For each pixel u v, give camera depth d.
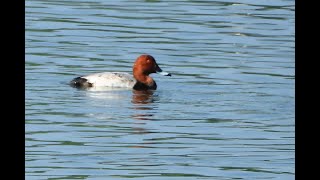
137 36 28.59
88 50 27.09
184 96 23.17
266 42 28.42
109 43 27.83
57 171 17.53
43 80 23.94
